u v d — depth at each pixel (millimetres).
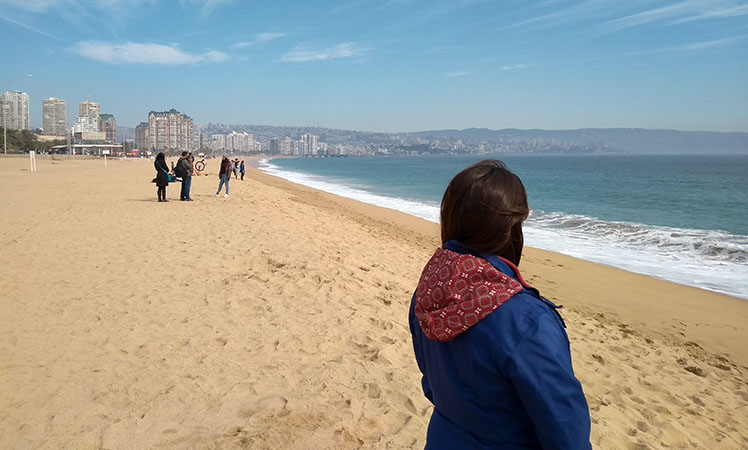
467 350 1251
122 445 3381
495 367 1205
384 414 3900
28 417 3691
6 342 5090
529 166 113250
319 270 8312
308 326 5820
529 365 1160
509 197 1354
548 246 15477
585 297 9781
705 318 8703
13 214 14398
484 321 1229
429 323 1325
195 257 8938
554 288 10320
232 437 3506
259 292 7062
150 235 11070
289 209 18609
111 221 13125
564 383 1162
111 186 26484
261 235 11250
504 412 1250
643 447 3922
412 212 24875
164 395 4082
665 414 4785
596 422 4285
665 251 14734
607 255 14094
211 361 4773
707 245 15305
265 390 4227
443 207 1463
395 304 7125
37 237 10734
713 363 6719
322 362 4859
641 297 9883
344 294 7172
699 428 4559
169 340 5262
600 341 6957
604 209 27391
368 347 5309
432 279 1369
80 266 8242
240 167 36344
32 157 41500
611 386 5305
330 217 18188
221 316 6043
